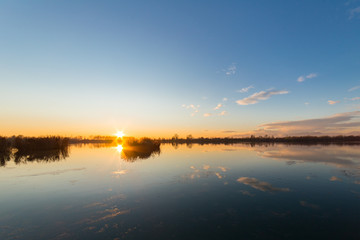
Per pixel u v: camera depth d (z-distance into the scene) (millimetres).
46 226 8109
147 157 30484
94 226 8086
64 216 9031
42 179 15719
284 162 23891
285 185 13875
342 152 36250
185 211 9570
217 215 9094
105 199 11211
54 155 33031
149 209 9820
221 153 36344
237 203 10570
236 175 17078
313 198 11219
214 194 12062
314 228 7805
